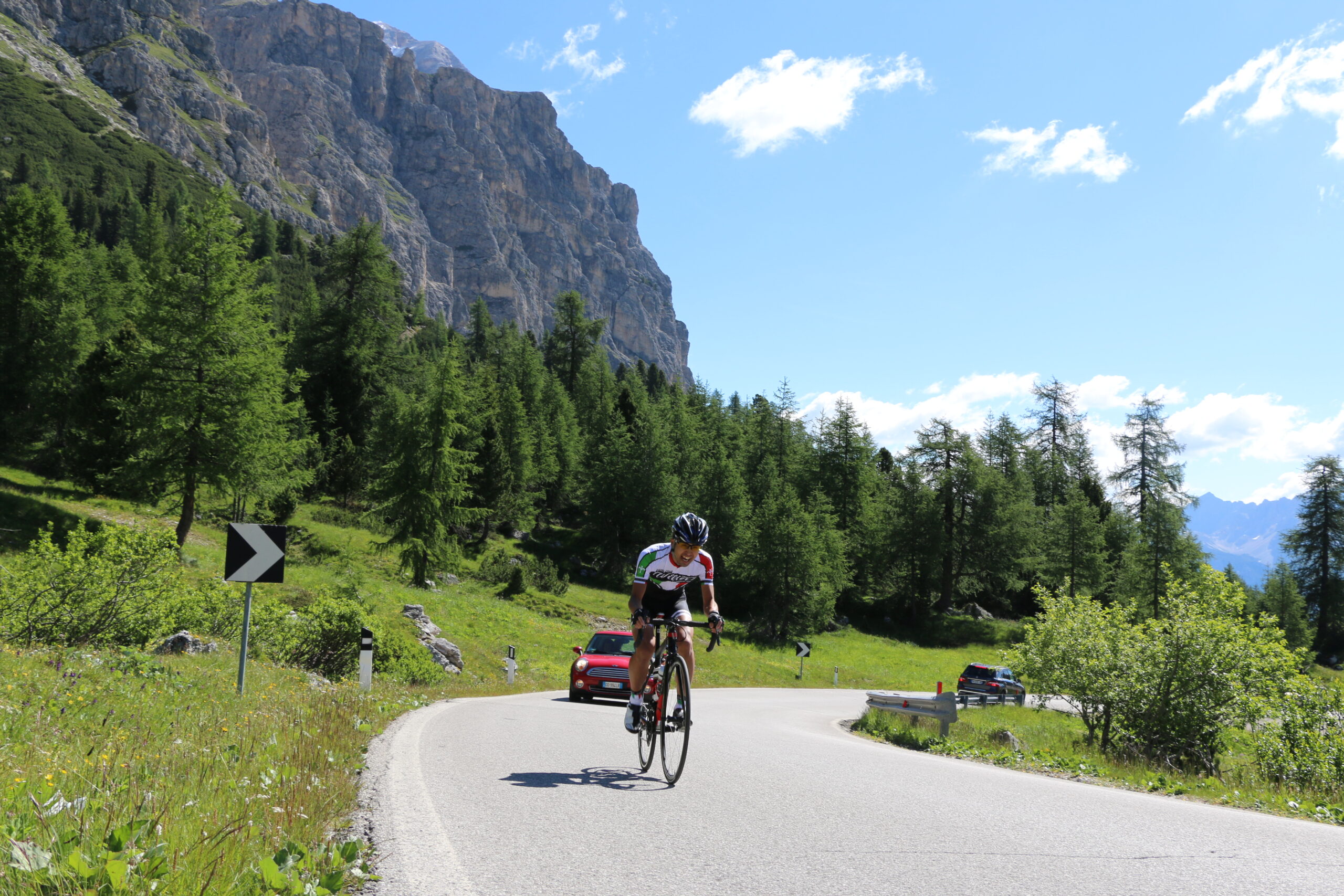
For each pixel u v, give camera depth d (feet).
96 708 23.53
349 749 22.09
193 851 10.06
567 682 89.71
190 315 109.09
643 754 21.07
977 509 247.29
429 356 415.85
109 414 150.20
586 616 172.65
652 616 19.89
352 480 225.56
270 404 114.93
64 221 202.59
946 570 249.96
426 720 33.45
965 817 16.61
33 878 8.36
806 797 18.19
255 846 10.98
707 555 19.63
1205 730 49.98
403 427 162.71
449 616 119.34
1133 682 50.83
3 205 214.90
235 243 113.19
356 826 13.64
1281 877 12.36
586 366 389.39
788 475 276.62
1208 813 19.38
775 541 203.21
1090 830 15.65
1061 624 56.80
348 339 245.65
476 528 236.43
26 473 162.61
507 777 19.16
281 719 26.94
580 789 17.80
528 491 274.36
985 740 51.24
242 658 33.30
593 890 10.53
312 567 141.90
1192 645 49.65
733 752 27.40
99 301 240.53
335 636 57.11
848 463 262.26
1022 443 285.23
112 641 43.21
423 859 11.68
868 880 11.39
